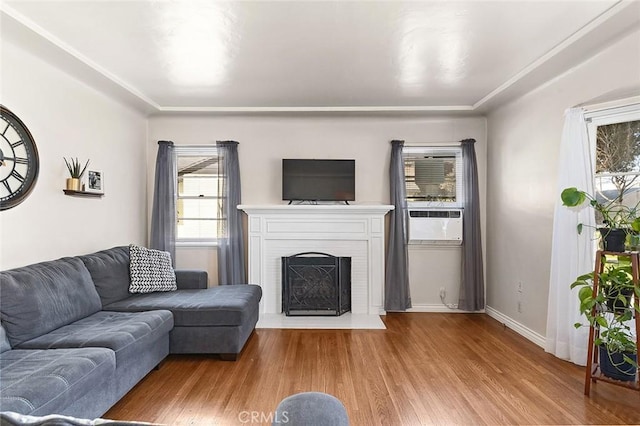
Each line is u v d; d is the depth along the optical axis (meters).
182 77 3.41
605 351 2.57
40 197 2.94
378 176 4.74
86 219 3.52
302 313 4.55
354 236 4.57
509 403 2.39
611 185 2.97
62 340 2.28
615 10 2.21
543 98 3.45
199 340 3.11
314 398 0.83
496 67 3.16
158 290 3.65
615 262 2.62
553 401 2.41
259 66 3.15
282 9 2.26
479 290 4.57
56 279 2.65
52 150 3.06
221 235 4.59
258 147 4.75
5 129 2.61
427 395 2.49
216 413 2.28
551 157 3.33
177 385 2.66
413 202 4.76
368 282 4.57
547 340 3.23
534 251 3.60
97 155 3.67
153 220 4.57
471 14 2.31
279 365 3.02
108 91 3.67
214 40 2.68
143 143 4.62
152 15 2.34
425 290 4.71
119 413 2.27
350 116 4.66
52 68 3.05
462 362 3.06
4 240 2.62
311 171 4.64
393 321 4.28
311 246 4.59
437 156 4.77
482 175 4.69
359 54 2.91
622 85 2.58
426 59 3.00
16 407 1.54
